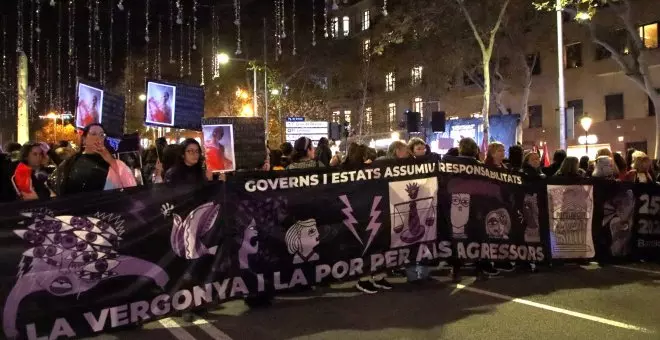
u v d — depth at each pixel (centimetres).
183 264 642
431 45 3591
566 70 3688
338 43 4475
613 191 955
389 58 4247
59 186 650
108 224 599
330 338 582
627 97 3403
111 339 592
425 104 4300
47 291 566
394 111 4806
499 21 2439
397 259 778
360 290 777
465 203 829
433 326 617
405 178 786
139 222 616
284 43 4106
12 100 2869
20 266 554
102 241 595
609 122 3484
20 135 1769
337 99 4994
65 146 1084
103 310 593
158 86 853
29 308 557
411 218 789
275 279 700
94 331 588
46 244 567
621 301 714
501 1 2747
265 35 3556
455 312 670
